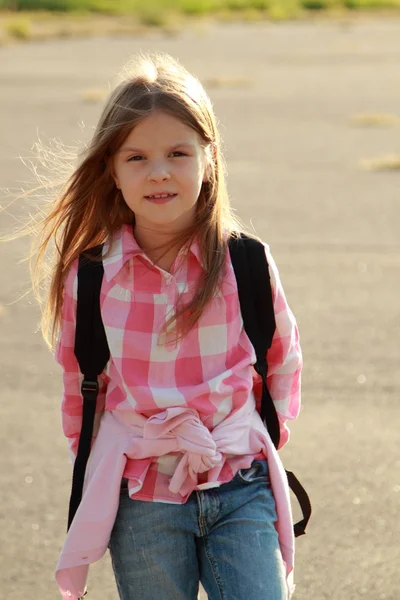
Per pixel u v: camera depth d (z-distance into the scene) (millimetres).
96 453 5863
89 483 5777
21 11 86562
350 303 15898
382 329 14734
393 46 64938
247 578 5605
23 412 11805
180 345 5766
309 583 8203
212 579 5719
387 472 10219
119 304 5820
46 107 37750
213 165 5965
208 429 5777
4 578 8289
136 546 5746
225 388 5777
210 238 5859
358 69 52031
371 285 16844
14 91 42344
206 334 5801
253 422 5953
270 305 5969
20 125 33562
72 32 70938
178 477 5672
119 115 5754
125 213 6113
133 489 5695
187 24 81688
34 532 9047
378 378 12836
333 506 9492
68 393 6039
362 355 13664
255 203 22969
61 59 55281
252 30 78625
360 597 8008
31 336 14500
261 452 5926
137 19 83188
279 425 6219
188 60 55062
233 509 5738
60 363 6000
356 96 42156
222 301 5828
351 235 20141
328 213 22047
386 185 25141
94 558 5758
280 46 64688
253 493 5793
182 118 5719
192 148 5746
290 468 10273
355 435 11109
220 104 39562
